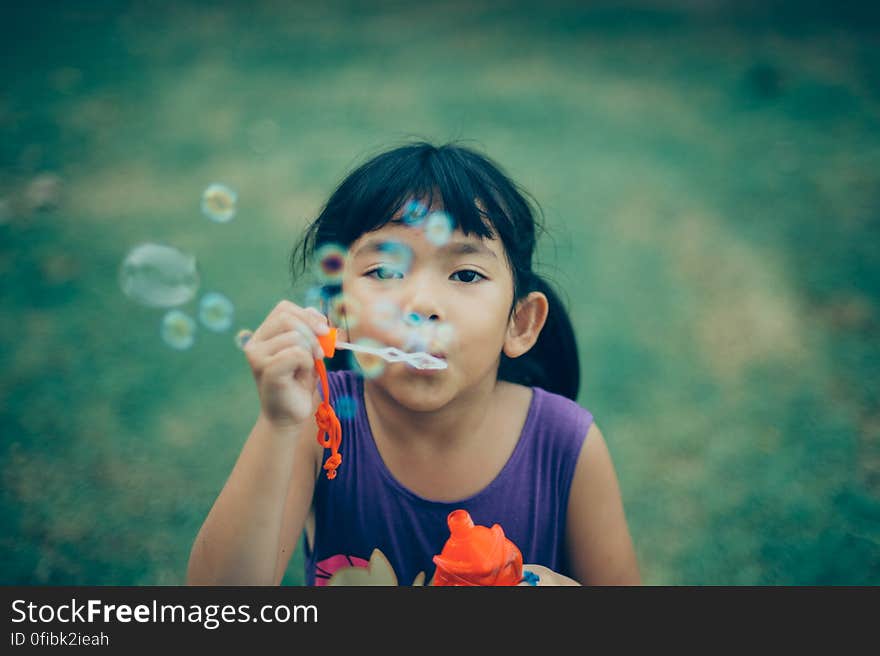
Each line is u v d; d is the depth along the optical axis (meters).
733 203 3.78
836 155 4.23
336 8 7.28
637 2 7.33
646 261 3.28
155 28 6.70
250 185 3.98
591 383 2.56
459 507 1.22
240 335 1.20
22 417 2.39
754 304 2.97
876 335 2.76
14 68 5.69
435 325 1.09
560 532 1.32
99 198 3.84
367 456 1.24
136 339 2.79
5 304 2.96
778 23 6.58
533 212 1.48
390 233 1.13
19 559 1.85
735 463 2.21
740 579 1.82
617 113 4.93
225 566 1.06
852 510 2.02
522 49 6.18
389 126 4.70
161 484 2.14
